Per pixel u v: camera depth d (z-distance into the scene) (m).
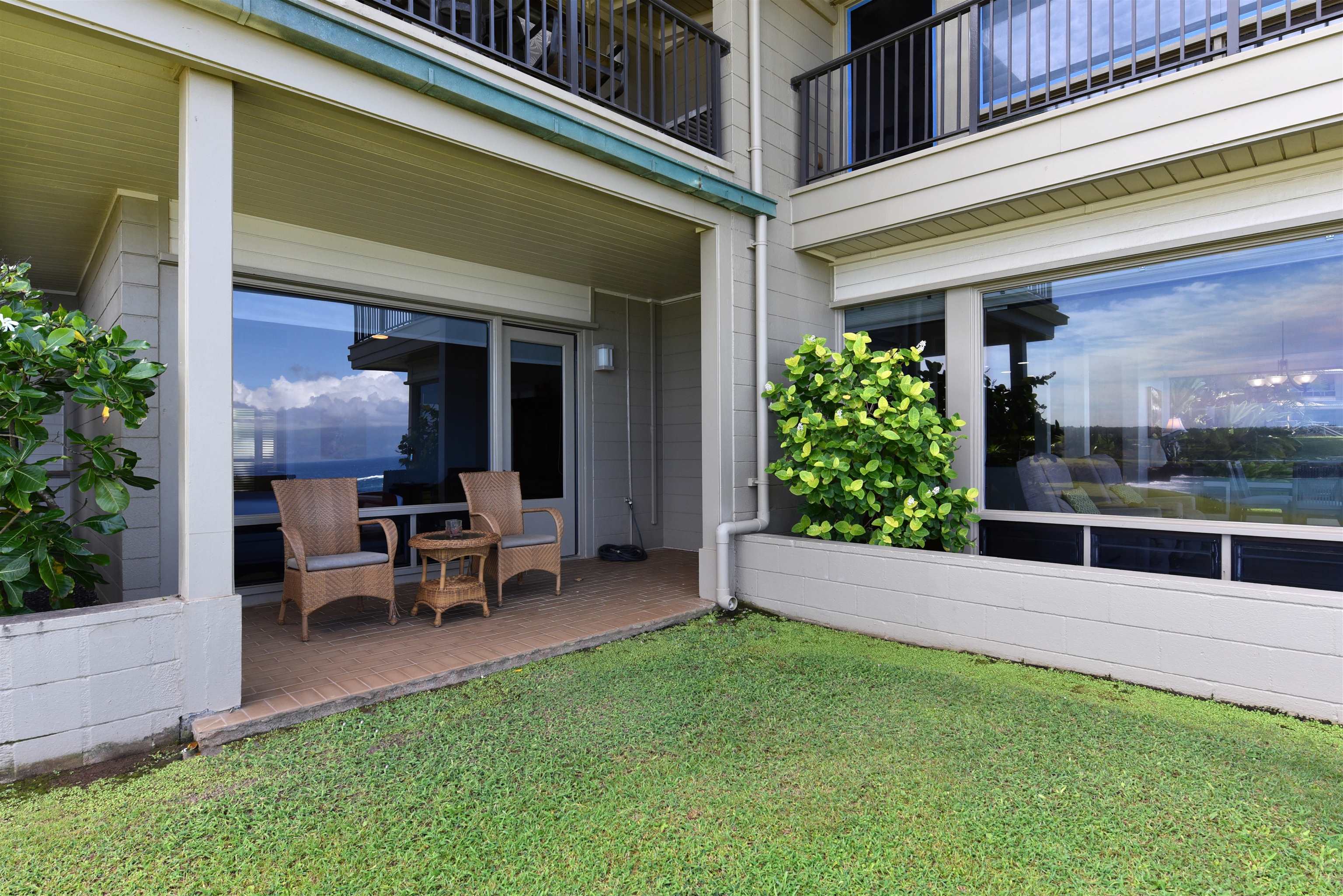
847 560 4.18
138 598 4.07
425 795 2.23
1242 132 3.42
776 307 5.12
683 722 2.79
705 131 5.72
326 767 2.41
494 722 2.79
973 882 1.80
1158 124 3.65
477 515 4.84
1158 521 4.07
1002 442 4.74
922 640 3.85
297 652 3.55
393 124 3.15
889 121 5.78
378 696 3.01
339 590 3.88
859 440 4.24
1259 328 3.82
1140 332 4.20
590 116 3.98
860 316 5.51
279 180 3.89
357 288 5.02
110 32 2.41
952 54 5.38
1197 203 3.91
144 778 2.34
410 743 2.60
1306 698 2.78
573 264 5.77
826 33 5.86
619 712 2.89
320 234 4.84
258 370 4.77
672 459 7.16
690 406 7.00
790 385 5.03
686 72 4.72
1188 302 4.04
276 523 4.81
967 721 2.78
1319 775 2.32
